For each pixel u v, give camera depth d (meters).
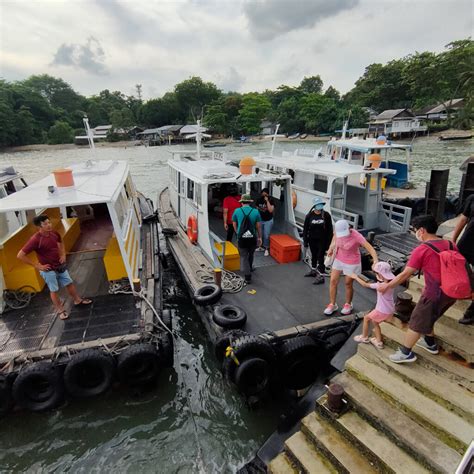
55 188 5.94
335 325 5.20
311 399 4.44
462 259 3.20
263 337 4.86
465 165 7.13
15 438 4.70
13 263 6.28
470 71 40.19
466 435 3.00
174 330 7.16
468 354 3.53
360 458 3.30
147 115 91.38
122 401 5.25
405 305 4.34
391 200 12.25
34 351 4.75
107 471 4.30
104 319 5.51
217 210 10.04
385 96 58.88
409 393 3.52
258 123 69.88
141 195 14.29
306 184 10.38
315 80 104.19
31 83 95.06
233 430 4.84
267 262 7.64
